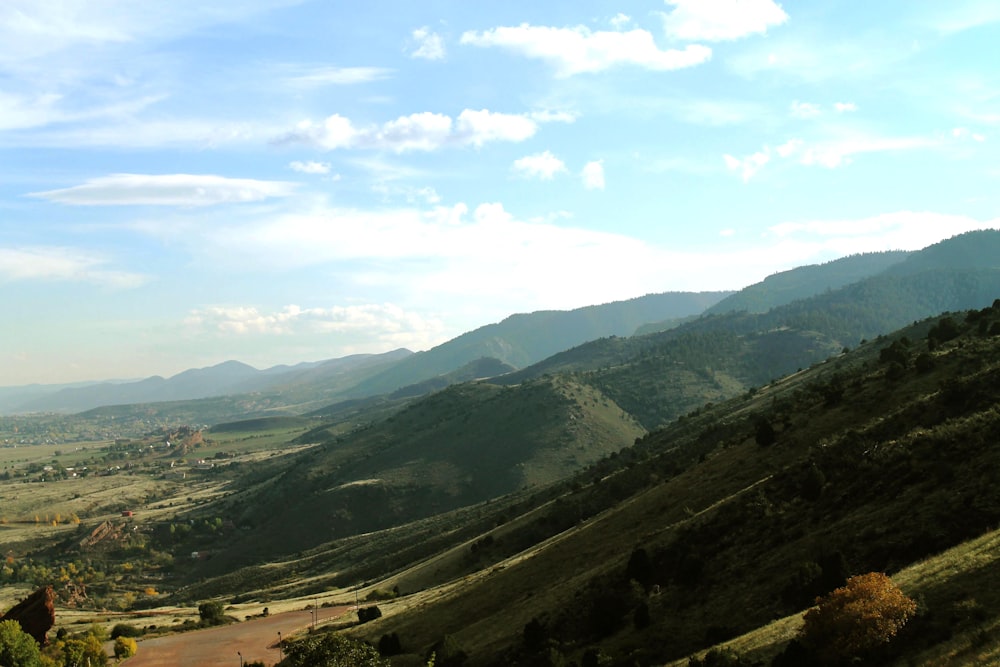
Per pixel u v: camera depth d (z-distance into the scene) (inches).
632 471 4367.6
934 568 1197.7
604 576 2153.1
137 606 7194.9
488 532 5078.7
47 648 3275.1
